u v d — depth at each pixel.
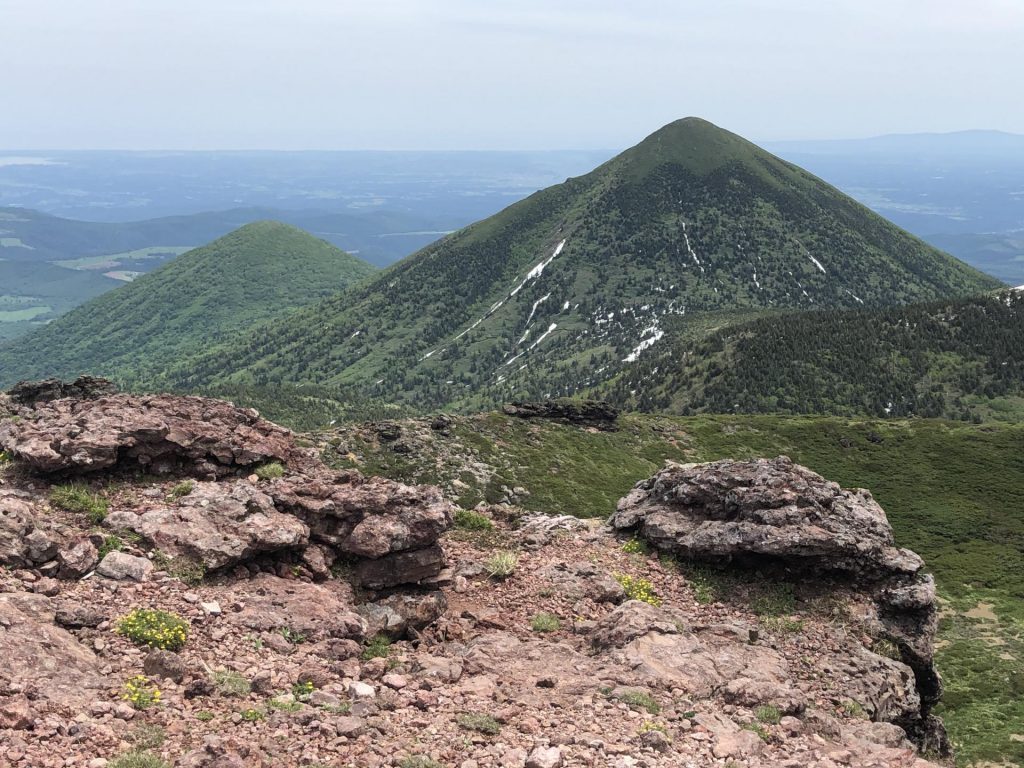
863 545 24.48
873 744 15.83
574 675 16.52
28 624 13.31
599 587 22.41
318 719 12.66
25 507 17.08
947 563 93.69
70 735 10.89
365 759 11.70
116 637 14.25
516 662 17.05
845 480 130.25
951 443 140.75
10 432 21.02
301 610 17.00
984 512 114.19
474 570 22.73
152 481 20.95
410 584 20.39
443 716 13.74
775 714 16.22
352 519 20.77
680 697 16.11
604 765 12.54
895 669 21.50
